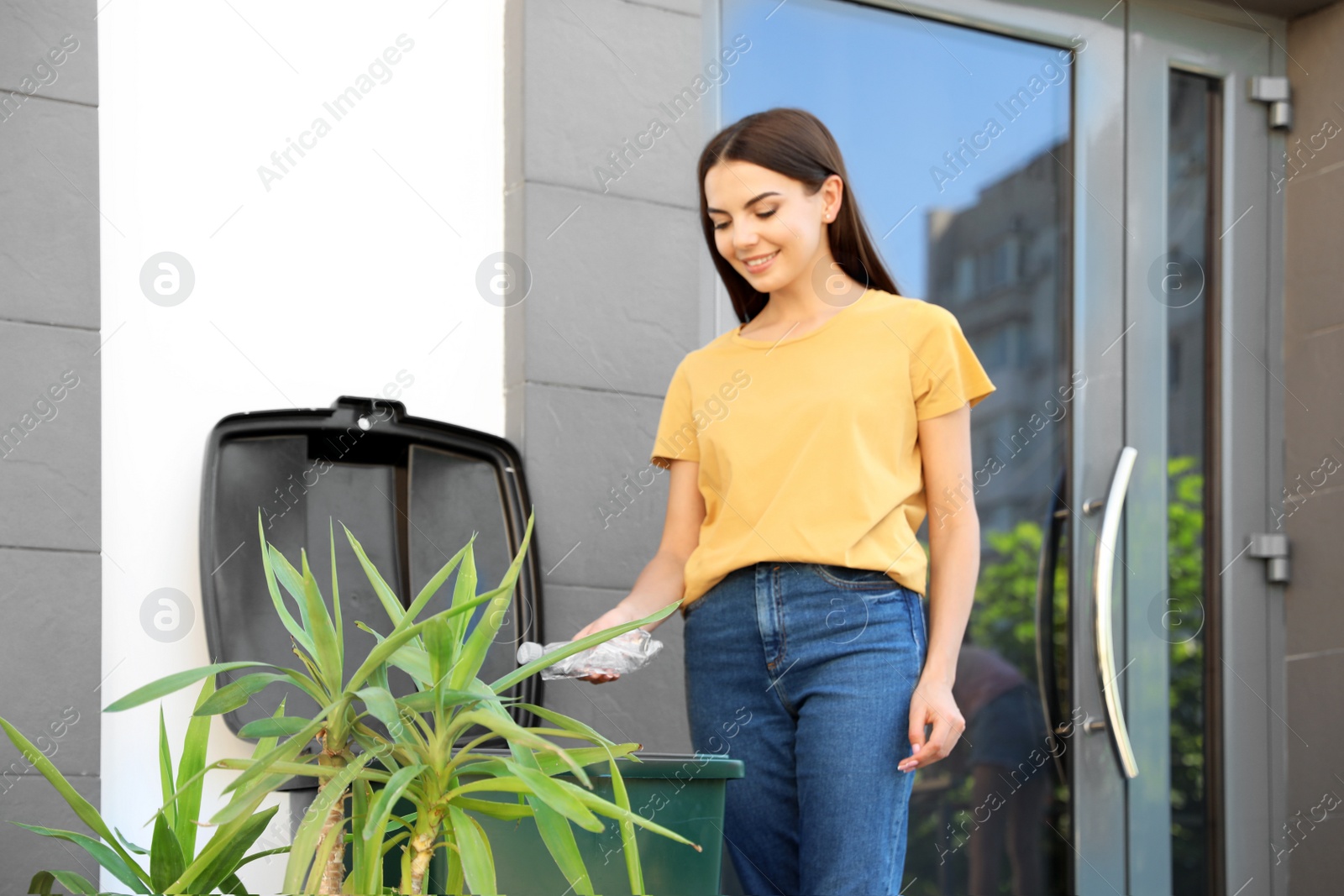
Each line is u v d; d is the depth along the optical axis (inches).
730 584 77.2
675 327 97.1
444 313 92.5
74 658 78.5
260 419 83.7
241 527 82.7
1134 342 113.8
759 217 77.5
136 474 82.7
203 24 87.4
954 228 109.3
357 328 89.8
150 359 84.0
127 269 84.0
